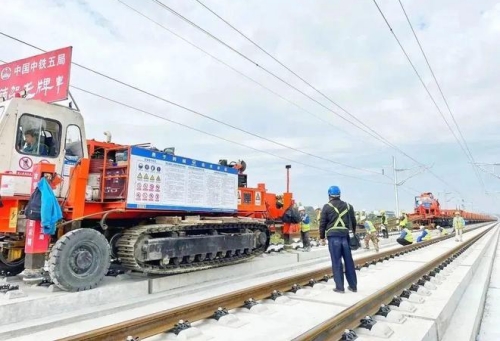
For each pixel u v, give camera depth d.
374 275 9.85
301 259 13.13
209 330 4.92
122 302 6.39
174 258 7.75
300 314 5.77
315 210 22.69
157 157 7.80
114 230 8.01
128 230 7.33
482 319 7.41
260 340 4.52
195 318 5.18
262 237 10.88
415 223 41.53
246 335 4.71
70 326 5.23
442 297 6.92
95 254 6.48
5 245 6.72
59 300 5.69
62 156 7.11
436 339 5.32
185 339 4.46
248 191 12.13
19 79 8.02
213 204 9.34
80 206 6.75
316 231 23.03
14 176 6.33
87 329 5.09
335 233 7.62
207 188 9.18
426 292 7.20
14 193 6.30
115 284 6.77
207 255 8.73
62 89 7.33
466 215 61.09
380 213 25.22
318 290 7.68
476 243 24.05
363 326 5.04
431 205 44.50
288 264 11.94
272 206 14.14
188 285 8.07
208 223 8.59
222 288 8.10
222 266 9.33
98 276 6.46
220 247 8.91
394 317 5.41
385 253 13.66
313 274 8.52
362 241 21.91
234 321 5.22
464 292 8.64
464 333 5.74
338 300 6.76
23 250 7.16
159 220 8.09
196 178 8.84
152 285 7.23
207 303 5.41
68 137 7.32
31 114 6.71
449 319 6.32
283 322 5.32
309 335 4.07
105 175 7.58
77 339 3.79
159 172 7.82
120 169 7.34
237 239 9.56
